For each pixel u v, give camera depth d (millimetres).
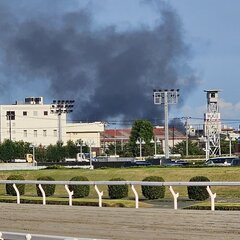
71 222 24281
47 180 37094
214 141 106312
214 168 46594
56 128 159875
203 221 22688
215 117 105688
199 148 156375
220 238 18844
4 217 27062
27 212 28531
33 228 22938
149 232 20641
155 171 47156
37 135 158375
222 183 27250
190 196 34125
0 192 45688
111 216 25453
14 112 155625
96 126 168125
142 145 146625
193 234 19828
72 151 130000
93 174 49531
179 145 156750
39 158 126250
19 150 125875
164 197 36219
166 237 19391
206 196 33812
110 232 20969
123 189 36406
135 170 48719
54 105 133000
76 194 37406
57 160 126062
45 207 30469
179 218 23828
